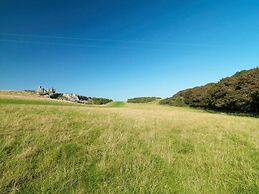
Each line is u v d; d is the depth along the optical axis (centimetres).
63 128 992
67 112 1631
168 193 555
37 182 554
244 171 678
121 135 961
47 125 1004
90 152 746
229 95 5197
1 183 523
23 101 4247
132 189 560
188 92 9019
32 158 657
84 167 645
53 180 564
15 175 559
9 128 887
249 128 1436
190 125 1420
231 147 920
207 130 1277
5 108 1464
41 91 10238
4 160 628
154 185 579
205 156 797
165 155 770
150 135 1020
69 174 596
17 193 508
